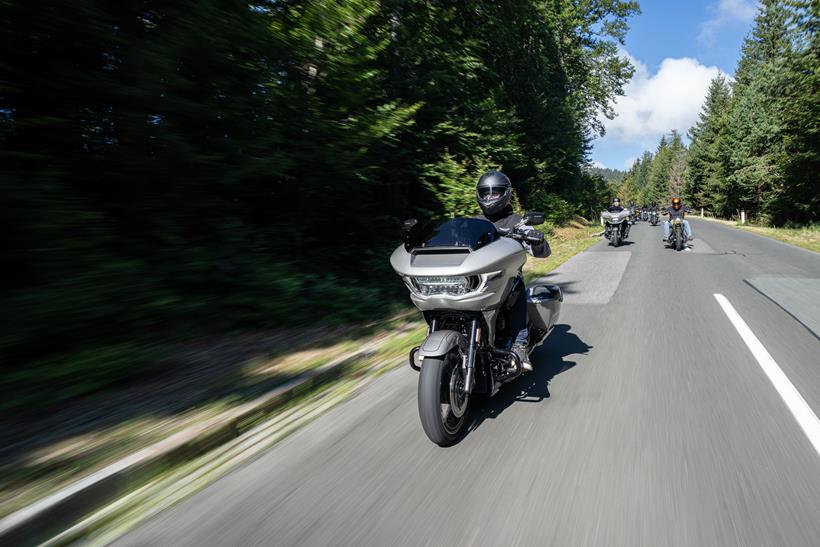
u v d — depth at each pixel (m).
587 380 4.50
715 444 3.16
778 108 29.00
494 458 3.09
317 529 2.41
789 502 2.50
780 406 3.76
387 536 2.33
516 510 2.51
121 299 4.68
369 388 4.47
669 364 4.89
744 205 45.62
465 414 3.54
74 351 4.40
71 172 5.16
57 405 3.89
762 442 3.18
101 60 5.20
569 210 29.55
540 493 2.66
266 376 4.58
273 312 6.53
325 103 8.22
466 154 14.04
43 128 4.86
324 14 7.30
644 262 13.41
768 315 6.93
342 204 9.51
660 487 2.67
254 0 6.48
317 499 2.69
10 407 3.68
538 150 27.11
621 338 5.94
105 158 5.31
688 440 3.23
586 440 3.29
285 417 3.88
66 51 4.93
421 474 2.93
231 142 6.50
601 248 18.14
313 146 7.79
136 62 5.08
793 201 31.67
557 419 3.66
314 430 3.62
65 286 4.23
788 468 2.84
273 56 6.79
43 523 2.42
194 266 5.67
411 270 3.38
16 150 4.77
